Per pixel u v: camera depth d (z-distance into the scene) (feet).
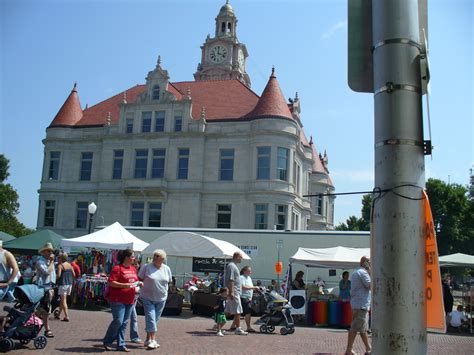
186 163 152.35
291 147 146.41
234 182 146.82
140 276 36.11
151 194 151.64
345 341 47.11
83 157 165.07
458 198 205.16
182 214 148.56
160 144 154.10
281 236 88.69
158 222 151.33
